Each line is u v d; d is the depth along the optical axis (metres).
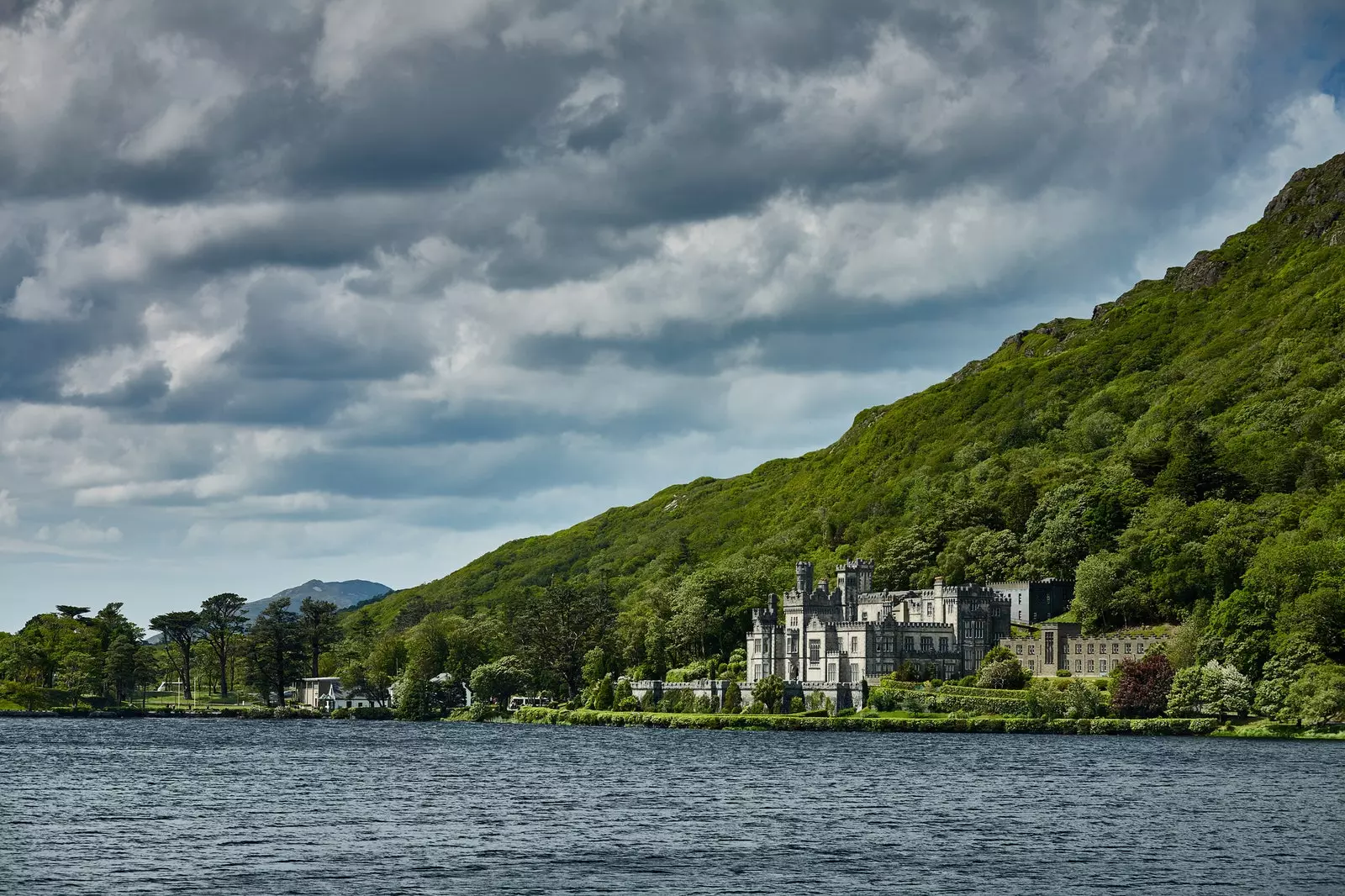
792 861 148.50
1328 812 181.12
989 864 146.12
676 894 132.50
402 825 174.75
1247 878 138.88
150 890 133.88
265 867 145.62
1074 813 181.50
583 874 141.62
